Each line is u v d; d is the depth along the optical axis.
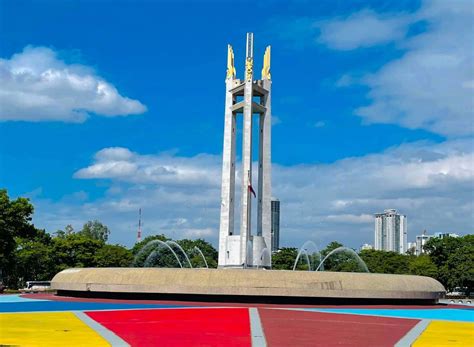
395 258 129.88
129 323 27.94
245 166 62.19
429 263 116.56
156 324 27.55
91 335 23.45
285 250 128.25
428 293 48.94
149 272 46.75
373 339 23.80
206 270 45.88
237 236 61.38
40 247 110.69
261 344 21.53
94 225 156.75
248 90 63.19
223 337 23.23
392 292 46.91
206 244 137.38
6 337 22.81
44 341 21.69
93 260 112.75
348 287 45.66
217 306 39.84
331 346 21.59
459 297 94.50
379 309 41.69
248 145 62.44
